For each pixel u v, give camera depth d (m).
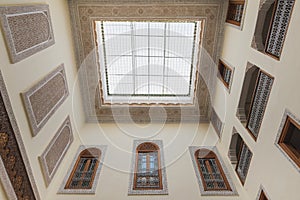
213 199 2.90
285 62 2.15
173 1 3.70
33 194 2.63
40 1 2.82
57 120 3.27
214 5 3.70
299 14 1.96
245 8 2.97
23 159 2.42
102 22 4.14
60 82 3.37
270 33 2.44
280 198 2.18
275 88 2.32
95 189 3.07
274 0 2.42
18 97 2.34
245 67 2.97
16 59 2.29
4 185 2.20
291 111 2.04
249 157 3.03
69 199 2.92
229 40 3.59
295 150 2.10
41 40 2.80
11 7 2.21
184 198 2.93
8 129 2.19
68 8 3.73
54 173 3.14
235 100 3.30
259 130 2.62
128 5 3.74
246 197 2.90
